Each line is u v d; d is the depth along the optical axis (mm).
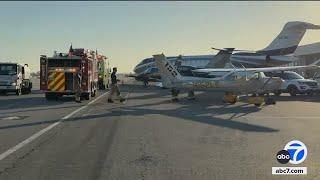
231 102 26531
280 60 50250
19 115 19609
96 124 16219
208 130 14555
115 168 8836
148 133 13828
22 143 11914
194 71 35406
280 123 16562
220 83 27000
